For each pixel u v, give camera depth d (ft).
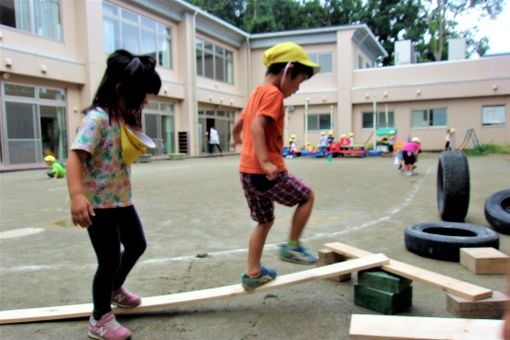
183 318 7.86
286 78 7.88
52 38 47.60
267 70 8.20
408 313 7.86
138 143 6.89
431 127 72.28
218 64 77.10
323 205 19.76
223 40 76.84
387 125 72.59
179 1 63.41
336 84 76.95
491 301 7.03
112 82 6.73
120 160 6.91
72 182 6.34
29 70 44.14
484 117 69.36
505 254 10.71
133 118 7.02
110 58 6.82
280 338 7.02
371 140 74.79
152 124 62.69
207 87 73.36
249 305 8.39
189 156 66.49
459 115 70.49
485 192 23.17
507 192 14.90
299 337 7.03
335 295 8.84
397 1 118.93
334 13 116.98
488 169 36.86
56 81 48.06
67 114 49.83
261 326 7.47
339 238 13.53
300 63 7.82
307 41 78.13
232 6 115.96
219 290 8.37
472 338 5.26
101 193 6.77
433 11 116.16
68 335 7.29
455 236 12.09
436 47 114.93
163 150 65.26
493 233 11.35
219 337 7.09
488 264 9.84
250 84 82.89
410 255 11.48
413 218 16.55
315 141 78.79
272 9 113.29
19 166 43.60
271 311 8.10
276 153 7.93
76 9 50.14
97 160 6.72
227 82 80.18
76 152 6.41
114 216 6.95
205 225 15.83
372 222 15.89
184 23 66.85
